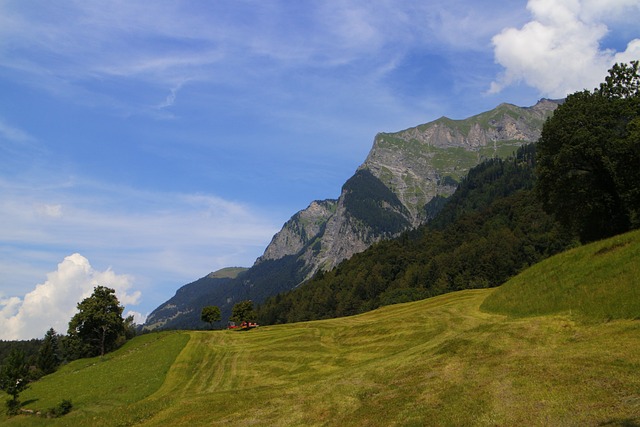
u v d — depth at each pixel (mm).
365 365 35625
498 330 31969
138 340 97312
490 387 20656
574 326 28938
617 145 52438
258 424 23812
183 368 55750
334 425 21453
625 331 24375
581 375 19016
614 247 38781
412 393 23328
